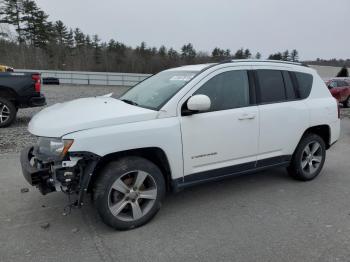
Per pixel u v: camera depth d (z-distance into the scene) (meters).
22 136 8.39
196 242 3.66
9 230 3.89
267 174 5.92
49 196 4.82
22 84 9.44
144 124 3.82
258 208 4.53
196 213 4.36
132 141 3.72
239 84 4.60
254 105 4.69
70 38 74.19
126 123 3.77
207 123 4.21
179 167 4.11
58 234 3.81
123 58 70.44
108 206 3.74
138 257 3.38
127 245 3.59
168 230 3.92
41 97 9.91
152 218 4.12
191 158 4.18
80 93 21.75
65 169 3.57
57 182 3.62
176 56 69.88
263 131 4.75
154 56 71.38
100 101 4.49
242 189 5.20
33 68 55.84
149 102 4.28
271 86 4.93
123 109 3.98
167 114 3.99
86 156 3.54
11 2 58.31
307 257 3.40
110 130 3.63
